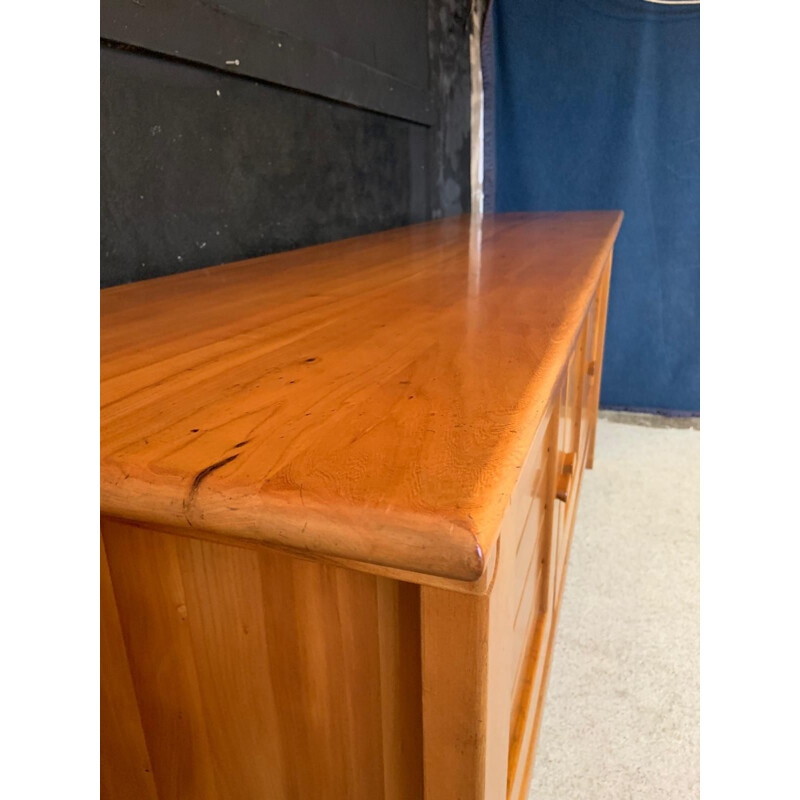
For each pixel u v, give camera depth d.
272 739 0.50
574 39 2.69
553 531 1.06
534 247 1.28
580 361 1.34
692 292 2.83
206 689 0.50
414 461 0.37
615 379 3.02
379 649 0.45
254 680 0.49
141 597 0.48
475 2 2.66
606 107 2.74
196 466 0.37
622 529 1.95
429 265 1.08
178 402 0.47
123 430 0.42
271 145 1.33
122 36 0.93
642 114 2.71
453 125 2.49
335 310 0.76
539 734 1.23
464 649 0.40
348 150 1.66
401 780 0.49
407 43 1.99
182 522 0.36
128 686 0.52
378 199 1.85
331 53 1.48
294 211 1.43
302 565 0.44
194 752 0.53
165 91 1.04
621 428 2.82
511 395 0.47
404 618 0.43
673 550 1.84
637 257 2.86
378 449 0.39
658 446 2.61
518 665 0.78
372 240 1.49
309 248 1.36
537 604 1.00
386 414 0.44
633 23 2.62
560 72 2.74
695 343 2.88
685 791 1.12
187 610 0.48
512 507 0.49
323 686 0.47
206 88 1.13
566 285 0.88
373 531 0.33
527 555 0.74
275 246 1.37
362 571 0.39
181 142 1.09
